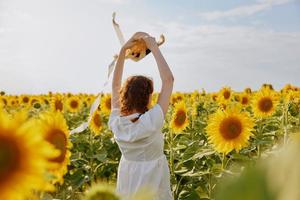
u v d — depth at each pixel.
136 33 4.73
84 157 9.30
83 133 11.88
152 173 4.68
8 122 1.23
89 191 1.01
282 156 0.39
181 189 7.31
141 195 0.55
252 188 0.39
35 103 21.75
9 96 25.66
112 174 8.78
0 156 1.21
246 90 20.27
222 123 6.50
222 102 15.77
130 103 4.77
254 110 9.90
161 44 4.86
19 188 1.22
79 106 16.80
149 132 4.59
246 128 6.45
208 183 6.57
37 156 1.24
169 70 4.64
